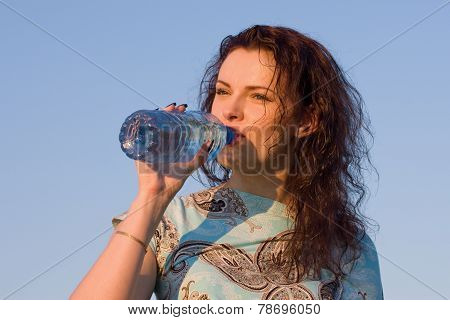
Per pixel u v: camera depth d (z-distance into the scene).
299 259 3.82
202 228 3.84
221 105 3.95
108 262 3.51
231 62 3.98
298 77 4.04
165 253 3.76
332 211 4.09
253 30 4.07
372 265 4.07
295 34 4.18
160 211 3.67
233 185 4.04
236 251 3.78
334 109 4.29
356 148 4.48
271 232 3.89
